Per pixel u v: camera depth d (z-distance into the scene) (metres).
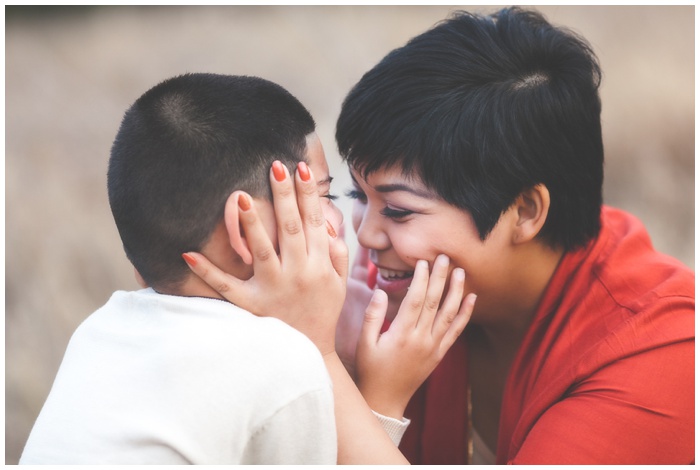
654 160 9.02
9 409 6.29
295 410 2.86
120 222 3.21
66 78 12.29
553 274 3.68
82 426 2.90
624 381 3.26
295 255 3.12
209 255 3.15
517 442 3.54
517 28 3.49
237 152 3.05
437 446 4.20
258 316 3.15
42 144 10.38
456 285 3.44
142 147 3.10
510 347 4.05
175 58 12.41
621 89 10.15
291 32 12.62
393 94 3.28
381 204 3.44
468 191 3.29
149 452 2.79
